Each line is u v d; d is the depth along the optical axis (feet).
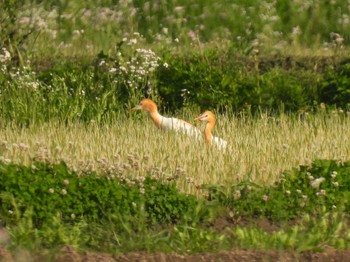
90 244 79.30
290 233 82.02
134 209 85.46
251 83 143.13
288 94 141.79
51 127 119.03
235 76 148.77
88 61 156.76
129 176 93.35
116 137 111.55
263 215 88.43
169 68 146.30
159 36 181.57
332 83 144.05
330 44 178.19
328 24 196.44
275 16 196.75
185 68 146.51
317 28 196.13
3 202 84.53
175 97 144.05
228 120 126.62
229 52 160.97
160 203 86.53
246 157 102.32
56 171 89.45
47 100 135.74
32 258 75.31
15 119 128.88
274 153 103.91
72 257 75.36
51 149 103.30
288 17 200.03
